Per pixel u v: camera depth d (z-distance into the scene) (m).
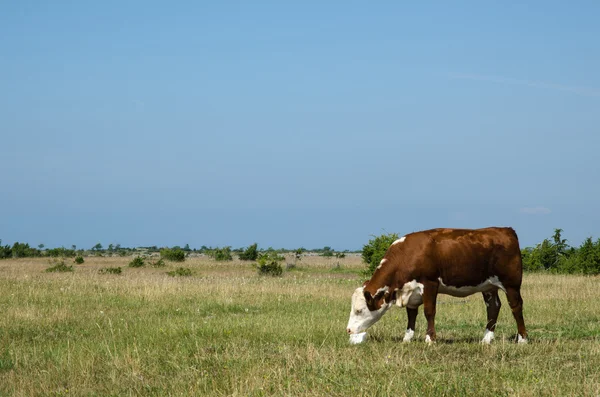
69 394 8.87
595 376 8.93
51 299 19.41
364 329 12.55
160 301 19.27
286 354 10.62
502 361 9.92
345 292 22.41
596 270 33.66
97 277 28.31
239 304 18.66
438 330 14.48
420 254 12.31
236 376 9.07
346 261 60.62
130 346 11.94
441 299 20.83
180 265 48.53
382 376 9.12
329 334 12.88
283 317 15.58
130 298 19.81
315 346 11.80
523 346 11.33
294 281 28.06
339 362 9.94
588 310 17.08
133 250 111.31
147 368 10.27
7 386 9.33
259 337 12.65
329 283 27.59
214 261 56.91
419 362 10.05
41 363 10.70
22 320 15.26
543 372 9.16
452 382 8.61
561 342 11.91
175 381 9.36
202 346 11.69
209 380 9.26
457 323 15.55
